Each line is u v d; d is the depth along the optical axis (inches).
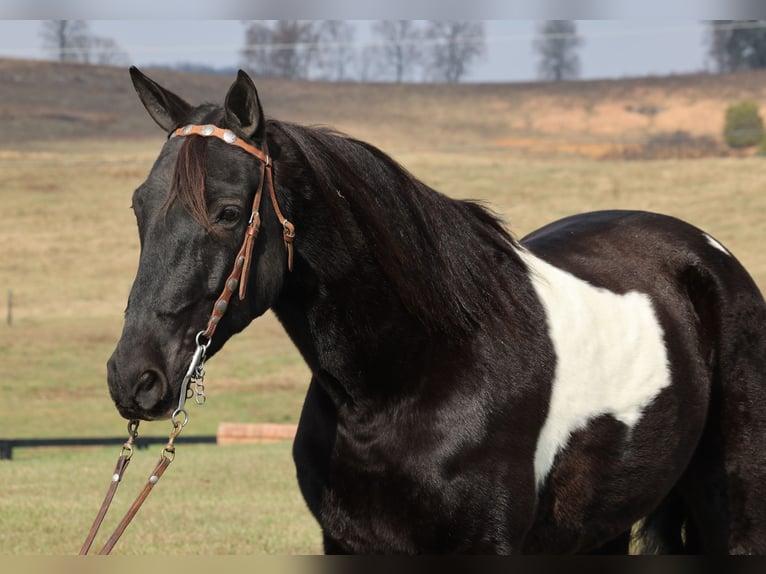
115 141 3250.5
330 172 202.7
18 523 421.7
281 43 4594.0
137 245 2123.5
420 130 3599.9
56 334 1539.1
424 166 2719.0
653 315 239.9
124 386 174.1
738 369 250.7
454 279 211.0
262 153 191.0
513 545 203.8
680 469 242.2
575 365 218.8
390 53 4734.3
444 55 4776.1
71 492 510.9
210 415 1133.1
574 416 217.2
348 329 203.0
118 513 447.5
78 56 4451.3
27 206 2343.8
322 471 209.6
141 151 3115.2
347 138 213.9
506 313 214.1
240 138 190.1
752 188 2389.3
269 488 522.3
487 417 202.8
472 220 222.8
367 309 203.0
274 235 192.9
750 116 3257.9
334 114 3725.4
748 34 4490.7
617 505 231.5
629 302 238.8
